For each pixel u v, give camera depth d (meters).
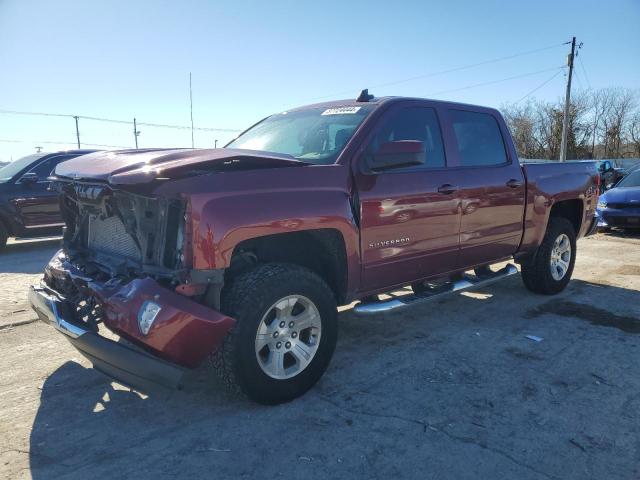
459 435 3.04
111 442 2.98
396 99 4.25
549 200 5.57
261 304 3.14
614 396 3.53
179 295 2.93
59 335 4.74
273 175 3.27
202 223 2.92
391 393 3.57
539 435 3.04
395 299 4.19
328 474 2.68
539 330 4.86
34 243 10.96
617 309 5.52
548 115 54.28
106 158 3.48
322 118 4.37
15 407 3.39
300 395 3.48
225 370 3.13
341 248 3.68
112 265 3.42
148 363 2.88
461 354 4.28
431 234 4.28
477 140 4.93
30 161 9.94
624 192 10.91
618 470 2.70
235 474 2.68
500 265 7.64
